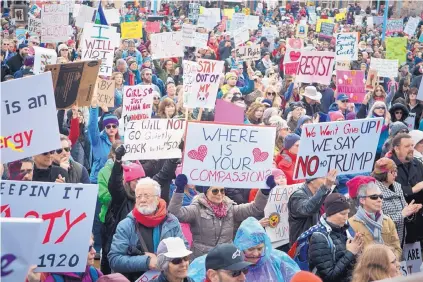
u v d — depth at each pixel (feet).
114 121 36.88
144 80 59.11
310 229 25.29
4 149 22.13
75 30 103.19
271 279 23.16
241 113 39.60
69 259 21.44
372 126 28.76
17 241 15.26
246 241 22.79
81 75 30.01
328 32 115.24
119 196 28.63
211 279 20.58
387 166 29.27
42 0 109.19
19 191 20.92
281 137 38.22
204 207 26.43
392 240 27.35
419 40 122.11
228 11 130.52
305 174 27.94
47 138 22.47
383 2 218.18
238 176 27.43
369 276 21.20
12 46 79.56
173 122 32.42
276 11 176.55
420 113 57.72
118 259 24.52
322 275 24.09
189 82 44.24
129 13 159.22
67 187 21.24
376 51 98.58
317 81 54.13
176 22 138.62
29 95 22.13
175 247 21.83
